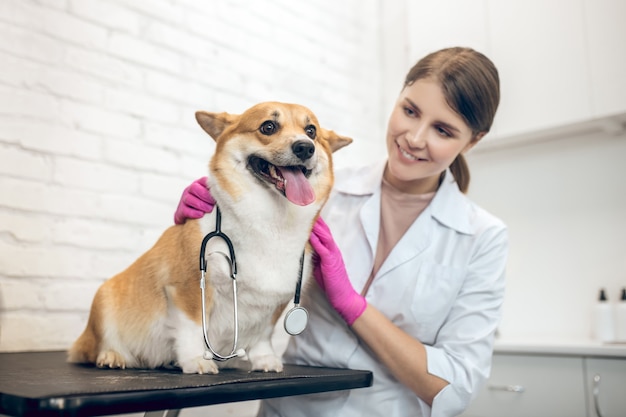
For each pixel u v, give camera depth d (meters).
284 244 1.15
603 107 2.05
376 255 1.46
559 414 1.87
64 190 1.78
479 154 2.72
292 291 1.17
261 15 2.45
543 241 2.48
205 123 1.31
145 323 1.19
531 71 2.27
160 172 2.04
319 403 1.34
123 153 1.94
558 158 2.46
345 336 1.36
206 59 2.22
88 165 1.85
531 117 2.26
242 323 1.16
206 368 1.05
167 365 1.22
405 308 1.34
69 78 1.83
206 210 1.15
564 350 1.86
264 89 2.42
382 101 3.04
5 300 1.63
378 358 1.27
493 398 2.03
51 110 1.78
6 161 1.67
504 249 1.37
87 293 1.81
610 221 2.29
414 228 1.39
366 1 3.03
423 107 1.29
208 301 1.11
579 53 2.13
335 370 1.22
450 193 1.45
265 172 1.21
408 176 1.34
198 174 2.15
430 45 2.62
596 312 2.15
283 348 2.26
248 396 0.92
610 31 2.05
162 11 2.10
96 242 1.84
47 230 1.73
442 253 1.37
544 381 1.92
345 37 2.87
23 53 1.73
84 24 1.88
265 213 1.14
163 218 2.03
